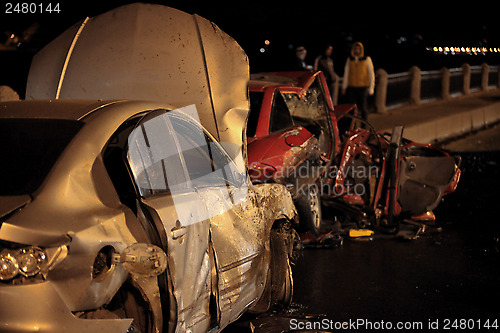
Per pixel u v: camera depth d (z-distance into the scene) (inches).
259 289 191.8
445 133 706.8
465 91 1026.1
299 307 225.0
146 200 141.9
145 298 139.3
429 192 331.6
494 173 493.7
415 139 640.4
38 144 139.9
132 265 131.3
